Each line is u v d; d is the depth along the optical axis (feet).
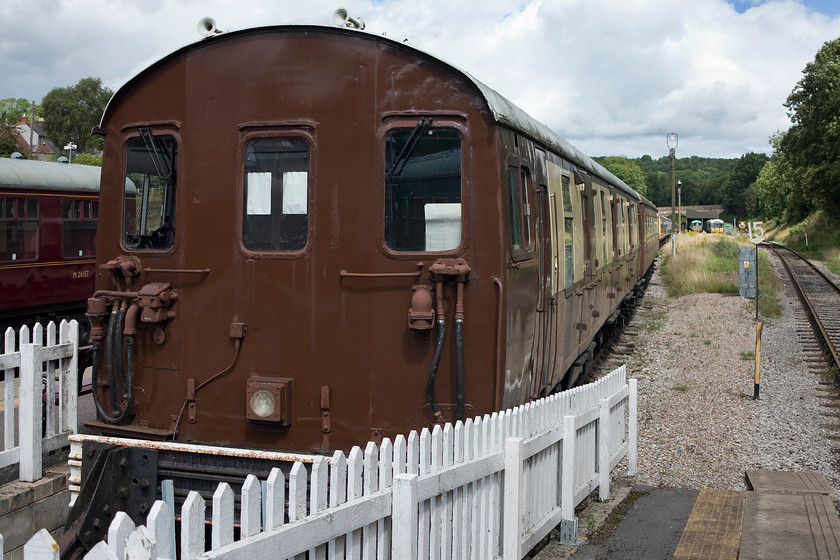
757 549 18.72
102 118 19.88
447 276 17.72
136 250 19.49
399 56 18.15
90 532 16.38
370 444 12.57
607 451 23.57
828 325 58.44
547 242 24.16
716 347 50.90
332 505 11.71
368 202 18.15
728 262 106.22
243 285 18.65
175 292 19.02
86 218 49.11
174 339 19.03
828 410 34.53
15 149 169.68
